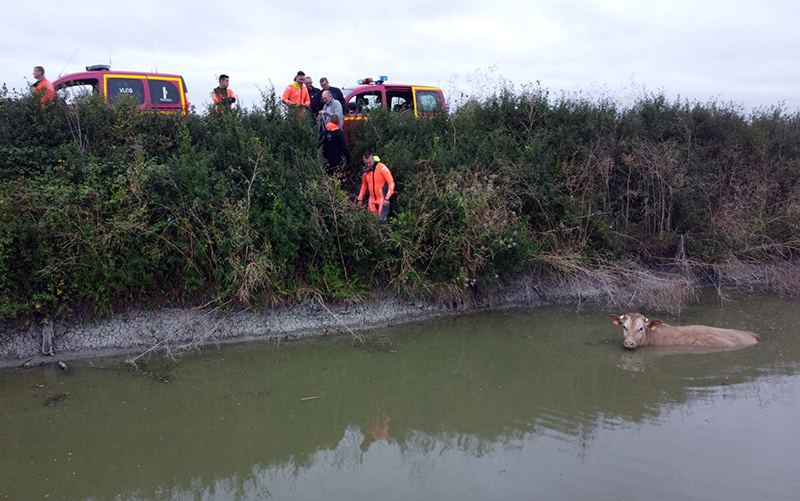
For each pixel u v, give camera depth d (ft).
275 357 25.45
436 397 21.76
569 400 20.84
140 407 20.79
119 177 26.40
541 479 15.76
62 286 24.41
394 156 33.32
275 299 27.84
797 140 51.19
